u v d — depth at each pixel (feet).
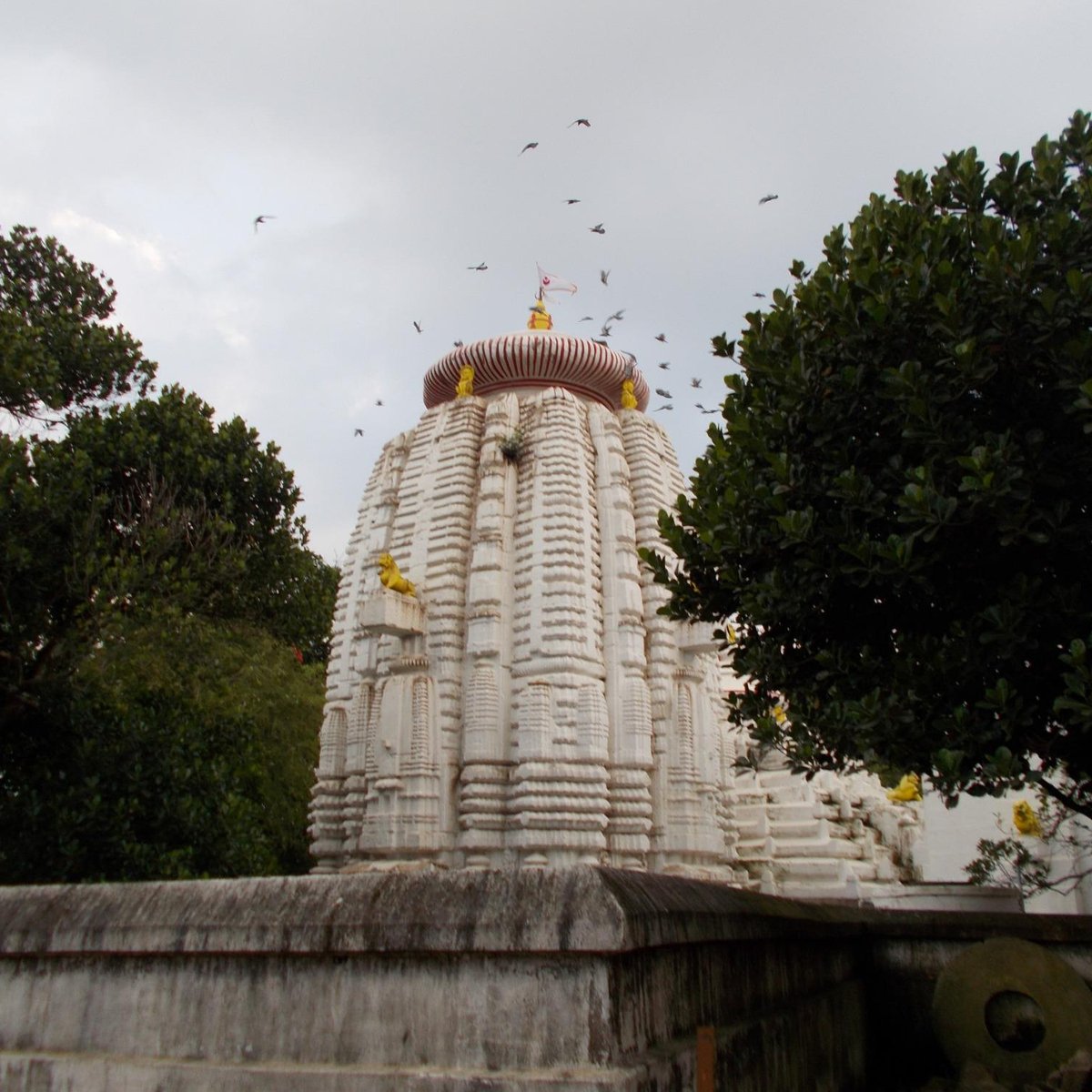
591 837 82.64
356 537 108.88
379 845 84.48
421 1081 18.42
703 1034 20.84
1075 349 31.07
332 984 20.26
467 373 108.78
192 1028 21.21
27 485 69.00
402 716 87.66
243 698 93.04
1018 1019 32.83
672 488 105.50
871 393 37.22
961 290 34.81
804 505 38.22
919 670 33.55
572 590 90.07
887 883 97.91
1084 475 32.83
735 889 29.50
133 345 106.83
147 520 78.38
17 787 69.92
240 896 21.88
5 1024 23.30
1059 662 32.76
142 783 70.95
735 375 44.11
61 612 75.25
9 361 80.64
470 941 18.99
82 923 23.04
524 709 85.76
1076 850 78.64
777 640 40.01
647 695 90.53
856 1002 39.29
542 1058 18.15
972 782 33.40
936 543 33.76
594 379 111.45
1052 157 37.99
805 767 38.93
